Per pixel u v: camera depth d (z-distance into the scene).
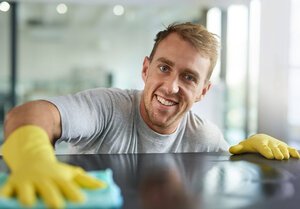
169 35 0.89
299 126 2.61
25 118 0.65
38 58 4.36
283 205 0.45
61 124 0.76
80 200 0.41
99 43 4.85
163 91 0.90
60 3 3.47
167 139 1.00
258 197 0.48
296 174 0.60
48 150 0.54
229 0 2.89
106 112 0.92
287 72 2.53
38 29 4.43
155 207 0.44
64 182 0.43
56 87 4.39
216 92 3.01
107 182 0.47
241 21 2.86
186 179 0.56
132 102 0.99
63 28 4.73
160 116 0.94
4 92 3.69
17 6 3.63
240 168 0.64
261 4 2.54
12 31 3.66
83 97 0.89
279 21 2.49
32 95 4.07
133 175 0.58
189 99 0.92
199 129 1.06
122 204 0.44
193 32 0.87
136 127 0.98
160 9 3.91
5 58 3.68
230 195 0.49
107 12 4.32
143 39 4.50
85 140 0.91
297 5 2.48
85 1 3.29
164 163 0.68
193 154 0.80
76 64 4.72
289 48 2.51
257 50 2.64
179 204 0.45
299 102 2.58
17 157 0.53
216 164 0.68
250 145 0.81
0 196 0.41
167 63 0.88
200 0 3.05
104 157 0.73
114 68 4.80
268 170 0.63
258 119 2.63
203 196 0.48
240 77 2.94
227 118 3.06
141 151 0.99
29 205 0.39
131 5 3.41
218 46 0.94
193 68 0.87
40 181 0.43
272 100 2.57
